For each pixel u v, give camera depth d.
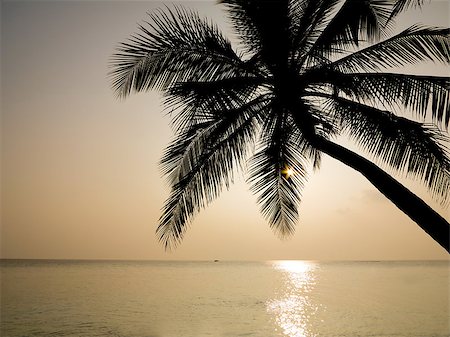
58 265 187.50
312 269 172.12
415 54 6.61
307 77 7.02
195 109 7.06
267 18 6.91
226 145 7.39
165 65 7.31
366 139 6.53
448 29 6.36
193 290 57.62
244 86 7.12
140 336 24.27
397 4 6.73
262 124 7.52
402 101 6.17
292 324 29.09
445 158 6.06
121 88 7.38
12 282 72.75
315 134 6.65
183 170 7.61
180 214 7.60
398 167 6.29
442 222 5.16
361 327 27.94
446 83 5.95
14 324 28.33
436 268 176.75
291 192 8.59
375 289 61.28
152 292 53.81
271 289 60.41
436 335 24.98
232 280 86.12
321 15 7.25
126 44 7.22
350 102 6.77
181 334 25.08
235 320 30.58
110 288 59.97
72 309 35.78
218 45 7.23
